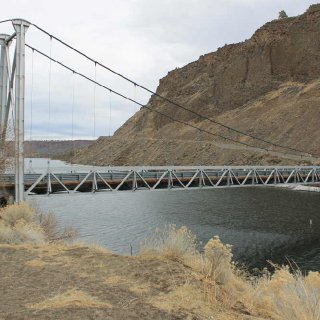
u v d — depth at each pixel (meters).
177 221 44.41
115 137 186.00
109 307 5.36
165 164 130.50
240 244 34.59
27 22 22.25
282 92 118.38
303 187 74.50
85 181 27.64
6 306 5.36
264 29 141.00
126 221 44.03
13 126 21.17
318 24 123.25
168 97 168.25
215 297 5.96
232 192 72.06
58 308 5.27
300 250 32.66
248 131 112.25
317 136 92.19
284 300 5.49
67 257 8.54
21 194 21.08
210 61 165.38
